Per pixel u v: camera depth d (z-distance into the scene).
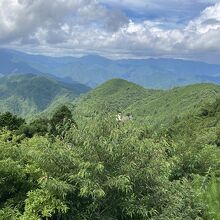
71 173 10.61
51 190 10.21
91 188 10.09
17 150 12.12
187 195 12.48
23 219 9.91
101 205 10.84
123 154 10.90
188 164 17.12
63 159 10.76
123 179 10.06
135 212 10.83
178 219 11.09
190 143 18.34
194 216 12.05
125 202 10.64
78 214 10.58
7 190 11.02
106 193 10.55
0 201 11.20
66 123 11.40
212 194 13.99
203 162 17.53
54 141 12.11
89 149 10.73
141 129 11.40
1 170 10.68
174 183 12.61
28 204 10.28
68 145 11.16
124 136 10.96
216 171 17.61
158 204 11.15
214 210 13.14
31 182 11.24
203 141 18.94
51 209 9.95
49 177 10.16
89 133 10.78
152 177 11.12
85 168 10.16
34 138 12.65
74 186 10.30
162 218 10.67
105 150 10.62
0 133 14.58
